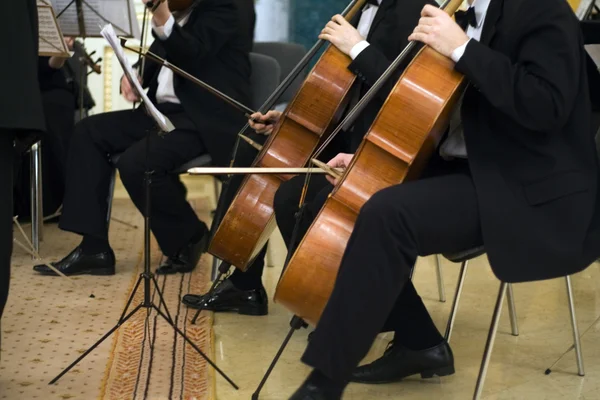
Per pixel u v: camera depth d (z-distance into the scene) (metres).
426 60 2.18
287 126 2.83
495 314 2.20
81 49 4.52
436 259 3.34
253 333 2.89
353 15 2.86
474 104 2.15
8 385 2.33
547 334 2.98
